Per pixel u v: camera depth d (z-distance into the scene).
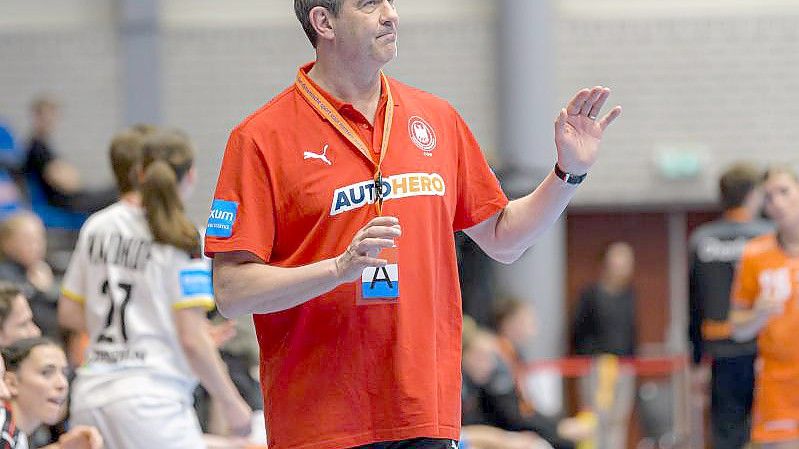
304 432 9.23
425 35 39.88
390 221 8.48
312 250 9.24
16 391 13.55
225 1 40.50
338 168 9.27
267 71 40.25
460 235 30.38
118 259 14.38
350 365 9.19
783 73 39.22
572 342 35.94
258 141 9.28
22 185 32.38
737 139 39.25
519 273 37.19
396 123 9.54
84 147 40.25
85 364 14.52
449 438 9.32
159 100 40.19
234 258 9.25
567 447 24.42
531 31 38.53
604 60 39.53
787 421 20.81
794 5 39.28
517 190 37.38
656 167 39.22
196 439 14.39
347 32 9.27
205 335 14.16
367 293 9.11
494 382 23.94
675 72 39.41
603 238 40.09
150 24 40.16
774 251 21.05
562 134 9.52
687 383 27.27
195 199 39.97
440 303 9.49
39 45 40.41
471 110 39.59
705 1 39.53
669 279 39.94
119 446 14.06
